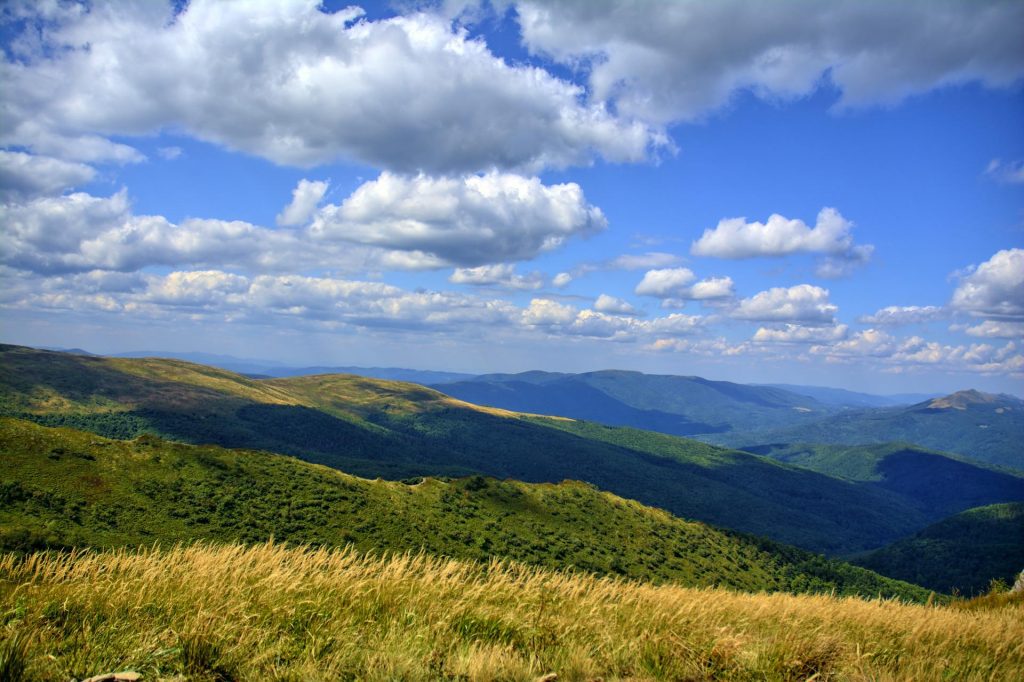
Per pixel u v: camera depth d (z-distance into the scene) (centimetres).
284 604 617
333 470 7131
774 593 1148
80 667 460
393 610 649
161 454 6066
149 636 518
